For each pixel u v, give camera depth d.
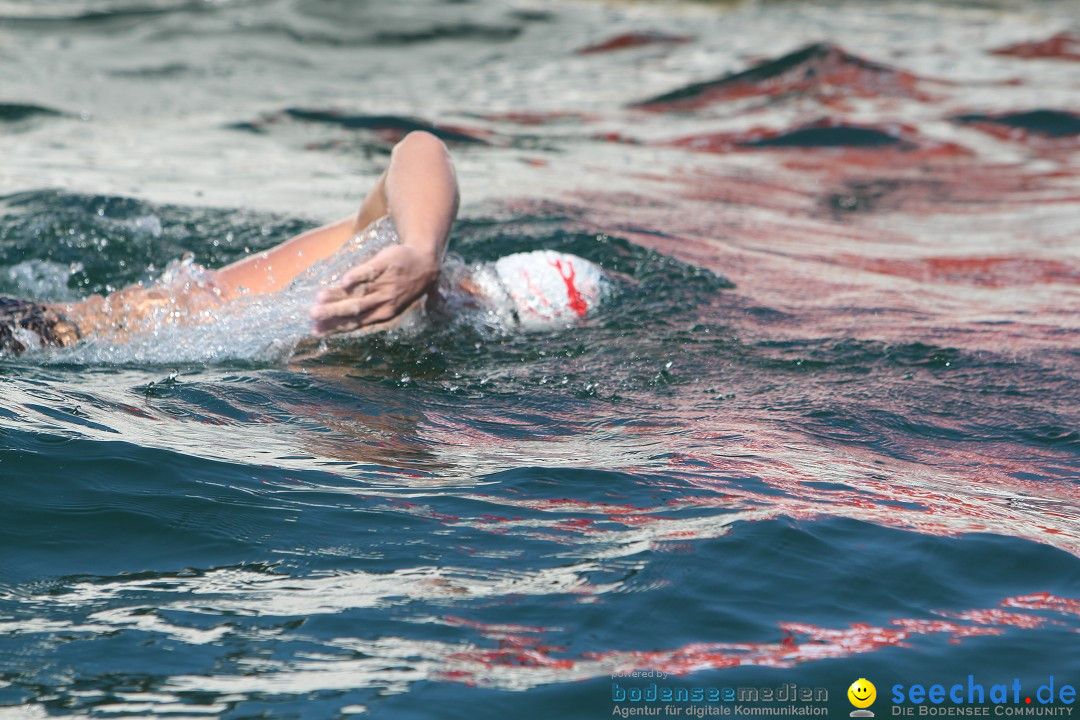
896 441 12.04
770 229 25.00
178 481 9.60
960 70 48.97
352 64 48.56
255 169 27.86
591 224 22.58
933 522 9.54
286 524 8.98
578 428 12.04
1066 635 7.78
